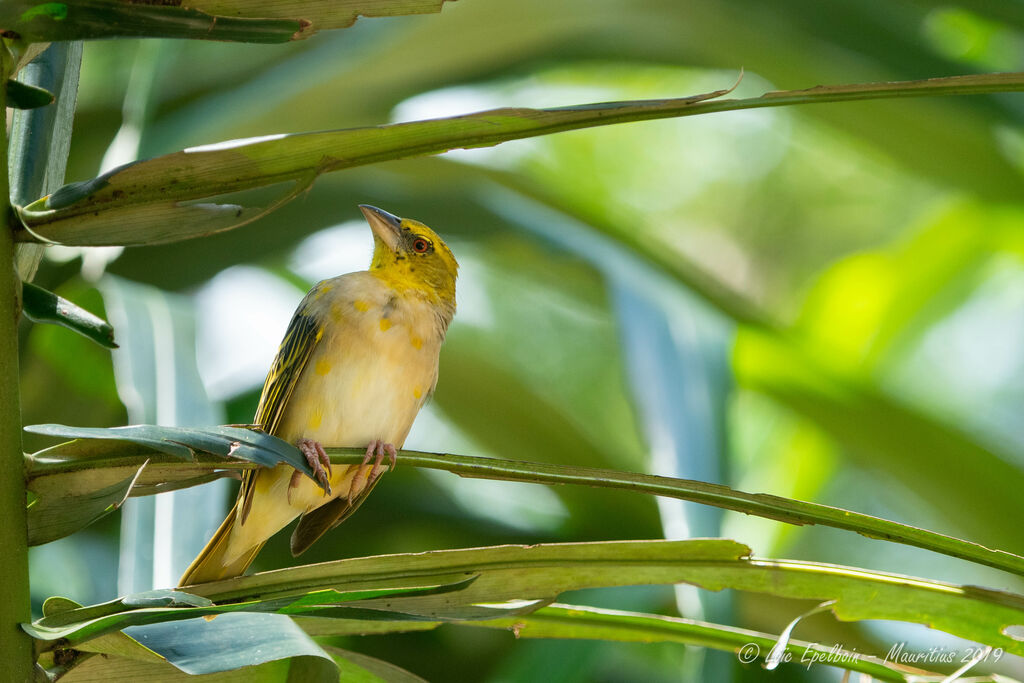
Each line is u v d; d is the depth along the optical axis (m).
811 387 10.19
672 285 9.57
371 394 7.88
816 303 14.42
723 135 16.88
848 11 9.41
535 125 3.65
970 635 4.58
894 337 14.42
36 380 8.51
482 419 10.52
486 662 8.71
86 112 9.50
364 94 9.62
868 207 16.64
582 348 13.91
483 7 9.27
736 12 9.55
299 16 3.61
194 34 3.50
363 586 4.10
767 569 4.56
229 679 3.90
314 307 7.96
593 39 9.93
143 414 6.13
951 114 9.86
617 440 13.47
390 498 9.34
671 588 8.70
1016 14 9.21
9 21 3.38
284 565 9.17
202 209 3.52
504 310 14.08
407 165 9.79
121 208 3.46
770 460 12.38
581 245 9.52
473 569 4.27
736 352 9.80
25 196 3.95
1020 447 10.21
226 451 3.54
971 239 13.41
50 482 3.49
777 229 16.72
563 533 9.48
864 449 10.34
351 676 4.64
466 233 9.72
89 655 3.52
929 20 9.41
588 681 9.41
